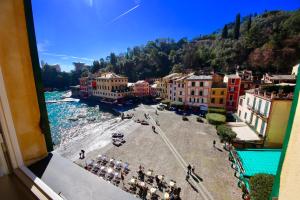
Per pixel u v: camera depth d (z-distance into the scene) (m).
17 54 1.58
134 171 16.88
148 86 63.44
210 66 65.12
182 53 86.69
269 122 17.67
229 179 15.42
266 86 19.73
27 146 1.71
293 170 0.98
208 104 39.16
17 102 1.61
